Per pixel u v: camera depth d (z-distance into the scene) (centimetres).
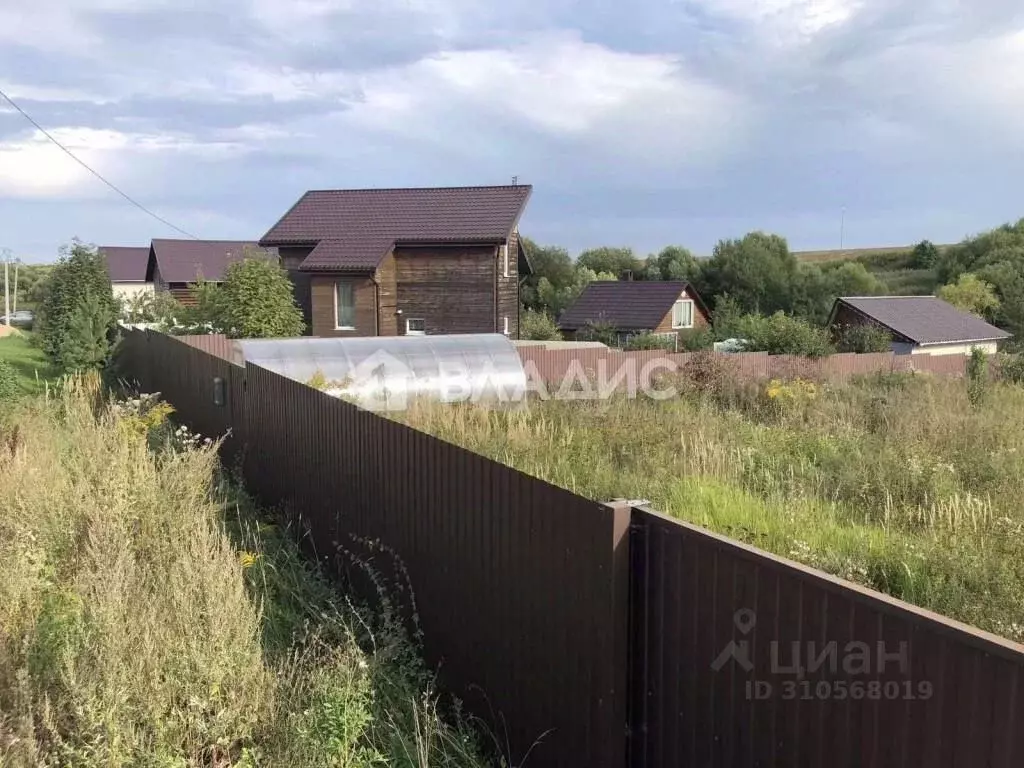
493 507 410
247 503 852
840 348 3353
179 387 1364
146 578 497
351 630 486
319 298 2884
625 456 899
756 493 752
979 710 205
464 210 3030
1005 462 853
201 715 365
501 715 410
